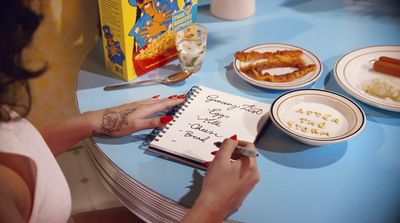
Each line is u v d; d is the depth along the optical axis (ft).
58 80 4.56
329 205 2.55
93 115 3.08
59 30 4.27
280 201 2.56
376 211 2.52
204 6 4.60
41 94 4.55
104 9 3.36
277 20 4.37
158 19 3.51
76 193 4.62
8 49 1.89
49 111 4.72
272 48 3.81
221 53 3.89
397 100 3.28
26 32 1.96
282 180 2.70
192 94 3.33
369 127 3.13
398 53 3.73
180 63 3.66
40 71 2.19
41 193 2.38
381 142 3.00
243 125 3.02
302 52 3.73
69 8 4.22
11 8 1.82
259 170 2.76
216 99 3.26
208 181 2.48
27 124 2.47
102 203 4.54
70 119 3.09
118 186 2.83
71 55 4.50
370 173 2.77
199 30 3.73
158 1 3.43
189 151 2.81
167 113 3.20
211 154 2.80
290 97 3.18
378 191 2.64
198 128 2.99
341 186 2.67
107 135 3.05
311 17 4.42
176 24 3.71
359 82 3.48
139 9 3.32
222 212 2.42
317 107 3.17
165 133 2.95
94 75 3.65
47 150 2.51
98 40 4.05
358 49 3.76
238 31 4.19
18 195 2.36
